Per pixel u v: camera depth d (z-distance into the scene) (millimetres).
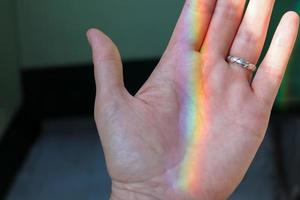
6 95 977
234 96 499
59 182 897
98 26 977
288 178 842
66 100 1038
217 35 517
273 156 913
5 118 955
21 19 979
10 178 908
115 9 962
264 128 496
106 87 485
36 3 968
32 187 890
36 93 1029
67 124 1059
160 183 477
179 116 490
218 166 482
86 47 999
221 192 482
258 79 504
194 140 486
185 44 516
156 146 479
